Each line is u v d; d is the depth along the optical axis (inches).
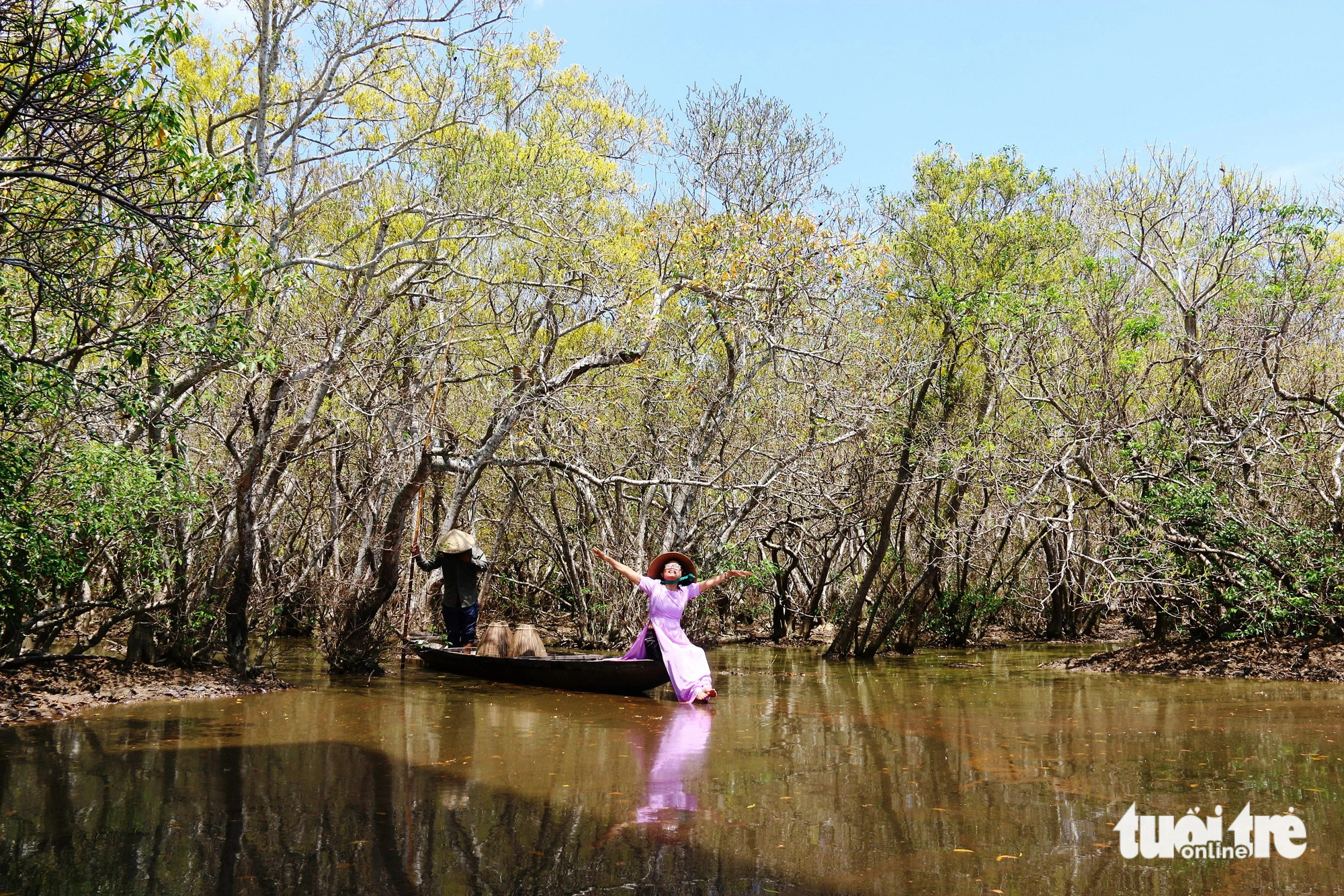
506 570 876.0
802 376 665.0
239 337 359.3
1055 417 636.7
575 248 612.1
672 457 692.1
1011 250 644.7
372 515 561.0
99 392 347.6
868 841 212.5
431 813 231.0
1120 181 738.8
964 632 775.1
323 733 338.3
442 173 587.8
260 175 489.7
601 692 463.2
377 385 534.0
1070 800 249.3
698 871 191.3
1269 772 282.2
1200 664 547.5
